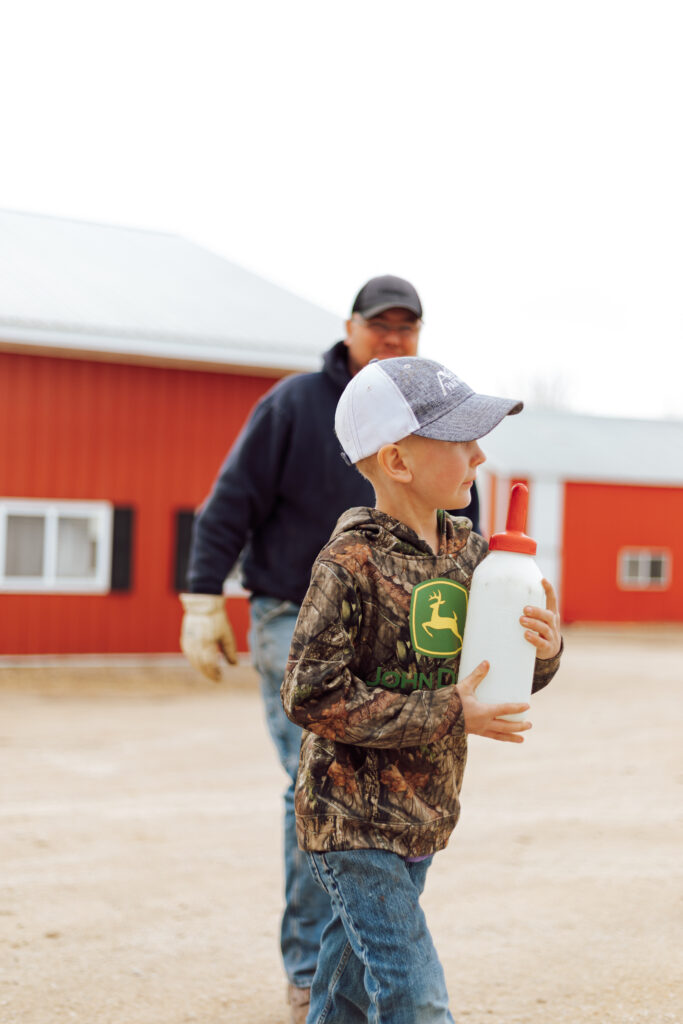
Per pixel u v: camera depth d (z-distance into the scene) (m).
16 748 7.98
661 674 14.17
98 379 12.69
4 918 3.96
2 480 12.24
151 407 12.95
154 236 16.77
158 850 5.03
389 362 2.19
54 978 3.38
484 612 2.08
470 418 2.11
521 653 2.07
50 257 14.37
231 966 3.52
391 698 1.97
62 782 6.72
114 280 13.95
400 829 2.04
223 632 3.32
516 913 4.08
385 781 2.04
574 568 23.11
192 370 13.15
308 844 2.06
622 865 4.79
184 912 4.08
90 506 12.66
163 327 12.27
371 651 2.06
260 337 12.70
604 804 6.14
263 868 4.73
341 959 2.26
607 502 23.33
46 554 12.50
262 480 3.23
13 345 11.86
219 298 14.15
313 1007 2.31
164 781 6.82
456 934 3.84
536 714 10.22
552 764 7.45
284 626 3.19
